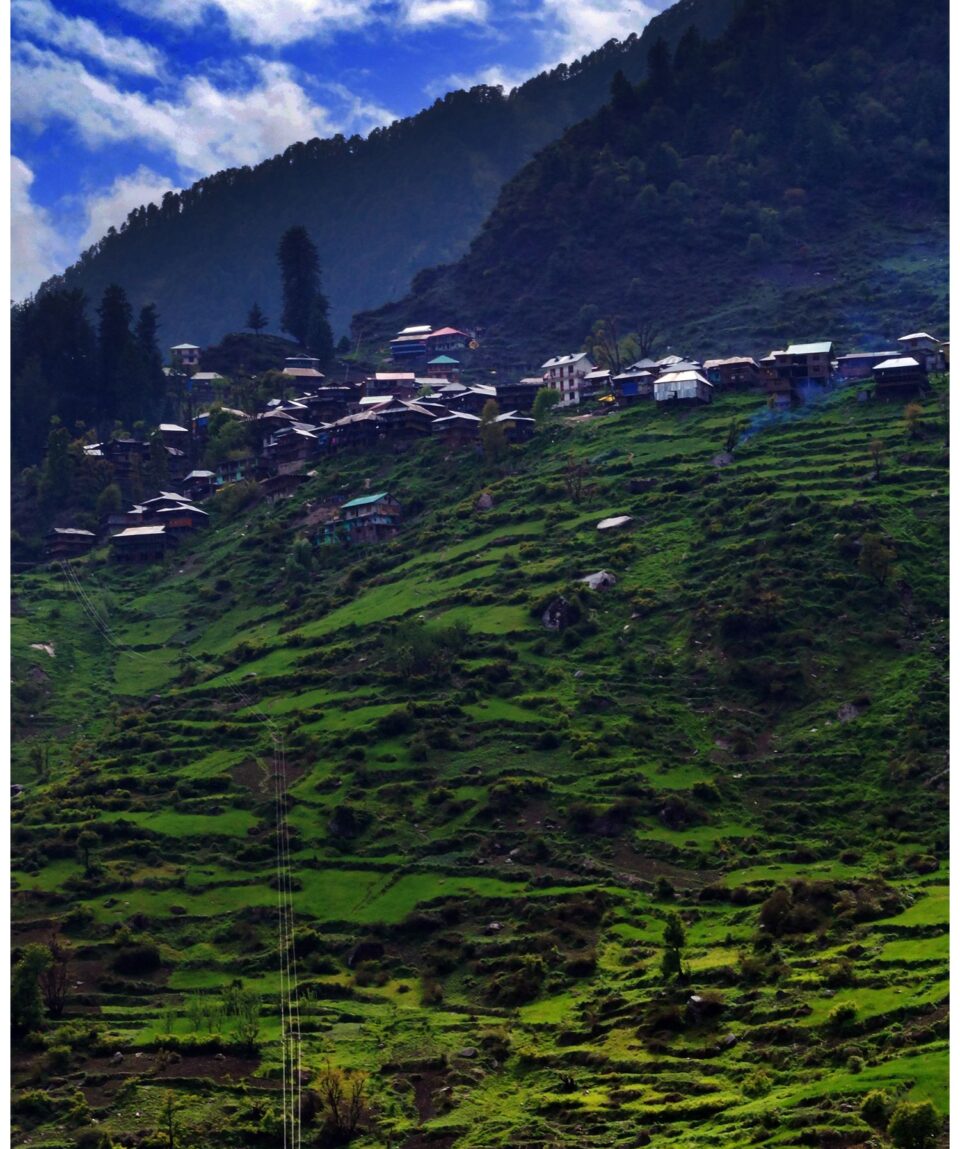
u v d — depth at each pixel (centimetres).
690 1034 12650
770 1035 12138
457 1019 14150
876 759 17650
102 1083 13275
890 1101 10188
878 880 14850
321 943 15938
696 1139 10712
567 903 15888
